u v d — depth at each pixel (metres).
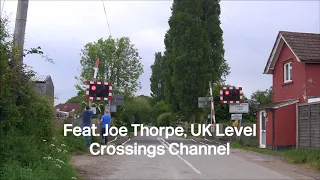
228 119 36.50
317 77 20.33
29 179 8.23
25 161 9.32
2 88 8.99
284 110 21.02
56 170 9.83
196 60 37.53
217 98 36.72
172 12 39.72
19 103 10.47
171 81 40.09
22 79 10.36
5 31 9.47
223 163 15.01
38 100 11.30
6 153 9.05
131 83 40.16
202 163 14.93
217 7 39.75
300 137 18.58
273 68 24.03
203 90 37.88
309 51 20.73
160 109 66.50
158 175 12.00
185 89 37.94
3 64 8.88
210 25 39.22
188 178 11.48
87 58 39.03
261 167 14.01
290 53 21.84
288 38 21.62
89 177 11.50
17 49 9.85
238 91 25.06
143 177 11.62
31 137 10.14
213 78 38.75
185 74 37.94
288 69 22.48
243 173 12.52
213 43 39.62
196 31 37.91
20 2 11.91
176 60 37.84
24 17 11.91
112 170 12.87
